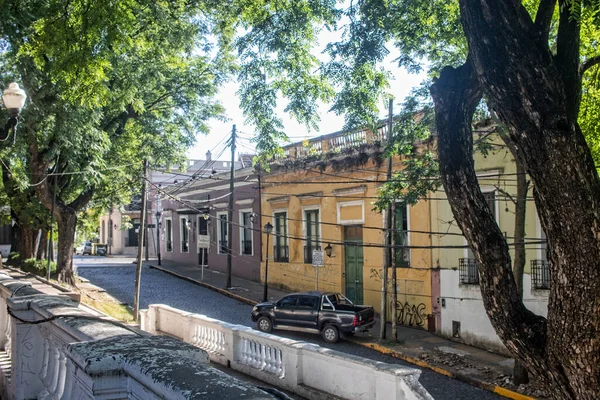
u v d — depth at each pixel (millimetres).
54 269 22078
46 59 12750
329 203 24078
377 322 20656
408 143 15203
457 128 4719
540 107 3814
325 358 9273
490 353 16219
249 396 1694
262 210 28844
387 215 18219
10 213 26328
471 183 4586
